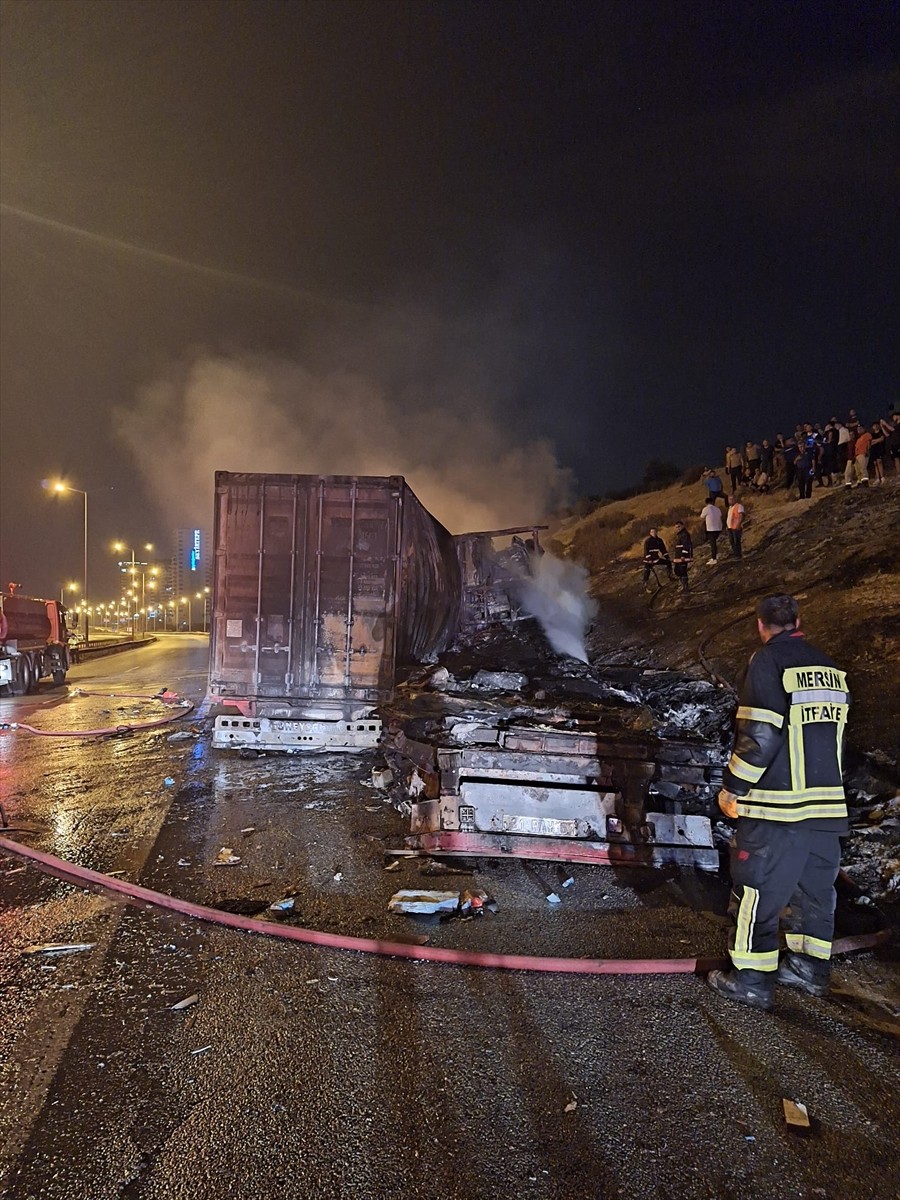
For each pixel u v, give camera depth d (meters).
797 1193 2.25
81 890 4.61
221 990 3.38
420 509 10.31
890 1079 2.82
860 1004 3.40
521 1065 2.84
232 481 8.37
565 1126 2.51
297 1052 2.90
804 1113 2.57
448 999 3.32
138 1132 2.46
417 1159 2.35
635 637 13.92
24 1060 2.86
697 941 3.97
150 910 4.29
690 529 21.11
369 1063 2.84
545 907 4.38
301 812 6.29
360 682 8.30
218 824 5.96
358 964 3.64
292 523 8.34
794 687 3.21
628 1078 2.78
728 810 3.38
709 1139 2.47
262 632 8.33
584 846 4.99
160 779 7.58
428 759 5.62
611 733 5.89
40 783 7.56
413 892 4.39
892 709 7.47
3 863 5.13
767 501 20.06
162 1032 3.04
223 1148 2.38
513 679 9.09
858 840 5.38
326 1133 2.46
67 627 20.58
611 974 3.59
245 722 8.37
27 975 3.52
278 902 4.35
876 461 17.00
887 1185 2.29
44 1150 2.38
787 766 3.23
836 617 10.42
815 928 3.47
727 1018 3.22
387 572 8.34
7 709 14.02
